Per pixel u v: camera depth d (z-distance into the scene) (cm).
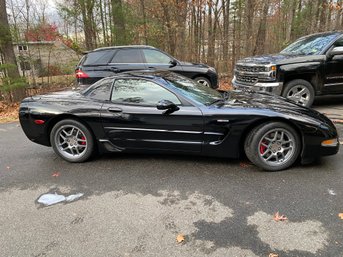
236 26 1423
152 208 292
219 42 1429
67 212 291
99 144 406
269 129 347
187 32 1432
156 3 1333
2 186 355
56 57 1309
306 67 600
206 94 400
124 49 771
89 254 230
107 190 333
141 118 376
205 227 258
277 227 253
